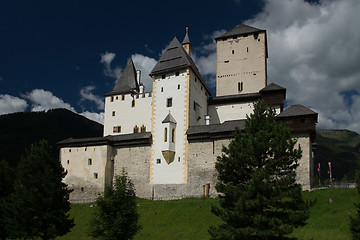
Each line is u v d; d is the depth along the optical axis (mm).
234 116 59375
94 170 54438
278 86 54969
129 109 63375
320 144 198750
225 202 25844
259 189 24266
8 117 152500
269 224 23188
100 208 30781
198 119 55781
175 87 53281
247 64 65750
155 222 38875
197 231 35406
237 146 26297
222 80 66375
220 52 67875
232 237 23734
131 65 69438
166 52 57156
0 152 114438
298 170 42531
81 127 163250
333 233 30438
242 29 68312
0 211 33469
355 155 184875
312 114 43219
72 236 39094
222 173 26719
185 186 48250
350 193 36906
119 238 29672
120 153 54781
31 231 30594
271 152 25969
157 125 52812
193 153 49062
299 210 24453
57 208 32000
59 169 34969
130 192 32031
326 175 157125
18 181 32562
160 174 50438
